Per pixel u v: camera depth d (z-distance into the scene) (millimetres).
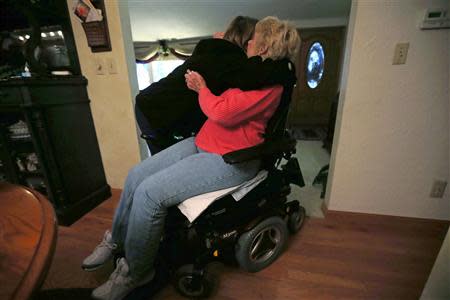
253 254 987
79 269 1035
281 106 844
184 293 904
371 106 1130
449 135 1096
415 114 1102
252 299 903
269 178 974
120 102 1455
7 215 447
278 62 759
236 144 812
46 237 388
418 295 906
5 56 1474
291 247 1164
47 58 1448
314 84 4344
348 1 3133
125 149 1573
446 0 923
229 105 708
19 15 1335
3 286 304
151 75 5418
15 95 1133
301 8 3391
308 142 3152
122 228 936
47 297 808
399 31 1000
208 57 846
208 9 3268
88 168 1526
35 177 1422
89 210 1512
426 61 1015
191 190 782
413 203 1253
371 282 967
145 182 794
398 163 1200
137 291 872
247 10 3393
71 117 1375
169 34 4543
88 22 1288
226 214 879
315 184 1808
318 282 971
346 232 1273
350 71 1096
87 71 1434
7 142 1332
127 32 1354
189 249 924
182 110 946
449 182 1168
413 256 1103
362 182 1274
